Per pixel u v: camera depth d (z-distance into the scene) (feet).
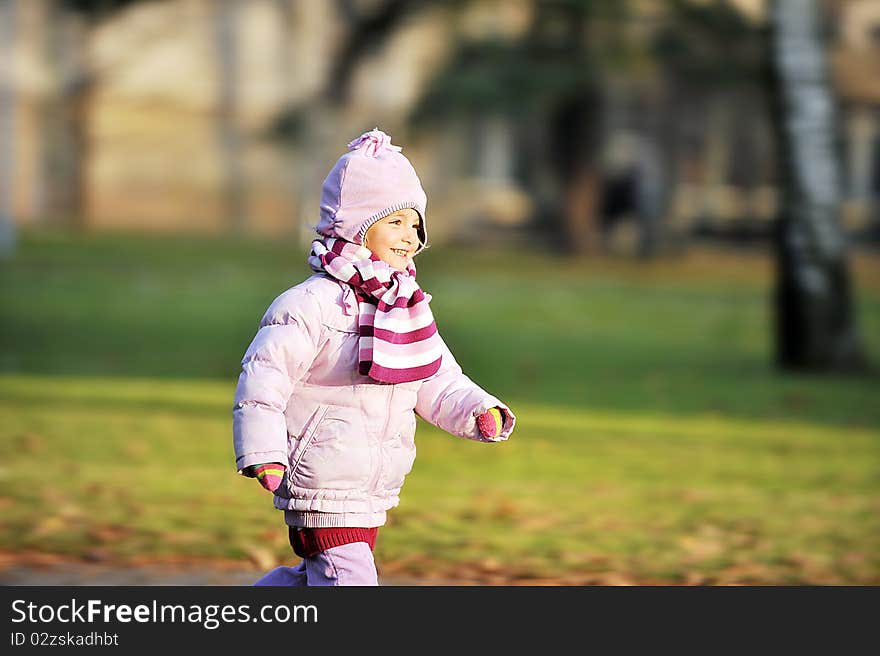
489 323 232.12
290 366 47.32
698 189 476.13
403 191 49.44
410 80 474.90
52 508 79.05
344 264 48.19
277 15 485.97
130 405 126.21
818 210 173.99
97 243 365.61
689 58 333.42
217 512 79.71
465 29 368.89
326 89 435.94
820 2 175.94
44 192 469.98
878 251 462.19
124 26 476.95
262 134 445.78
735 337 224.12
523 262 383.45
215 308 238.27
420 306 48.60
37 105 466.70
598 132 409.90
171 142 487.20
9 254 318.86
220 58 488.44
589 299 283.38
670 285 326.85
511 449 109.19
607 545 74.79
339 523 47.83
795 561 72.18
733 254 438.40
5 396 128.98
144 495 84.12
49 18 465.88
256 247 388.78
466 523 79.10
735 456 108.78
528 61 352.28
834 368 174.29
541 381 160.86
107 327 203.82
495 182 489.26
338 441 47.67
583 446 111.86
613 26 325.83
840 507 87.40
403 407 49.03
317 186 434.71
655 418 131.85
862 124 474.08
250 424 46.37
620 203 456.04
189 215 489.67
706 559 72.28
